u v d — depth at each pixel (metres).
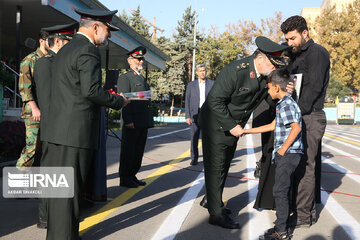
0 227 3.05
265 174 3.43
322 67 3.17
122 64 20.62
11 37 15.65
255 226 3.18
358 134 17.02
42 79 3.10
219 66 40.03
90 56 2.39
